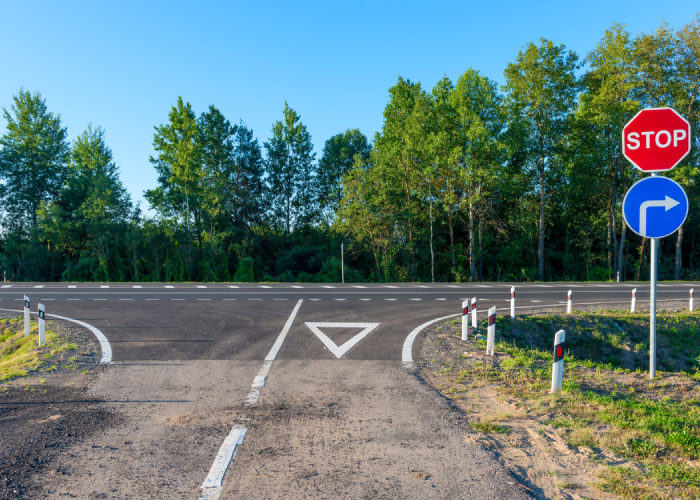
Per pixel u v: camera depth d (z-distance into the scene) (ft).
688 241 157.17
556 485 12.26
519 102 125.90
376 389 21.88
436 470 13.16
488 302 58.34
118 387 22.17
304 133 202.39
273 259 178.09
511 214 148.97
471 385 22.57
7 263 149.07
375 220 134.82
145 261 145.59
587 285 87.71
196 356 28.76
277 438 15.71
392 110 134.31
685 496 11.45
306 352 29.91
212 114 183.52
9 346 36.40
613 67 117.19
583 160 126.21
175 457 14.11
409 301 57.98
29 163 173.37
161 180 159.33
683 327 48.52
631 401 19.29
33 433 16.08
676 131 21.74
